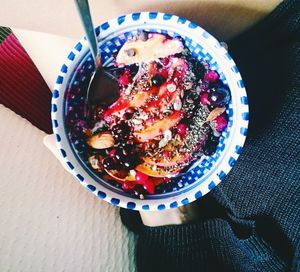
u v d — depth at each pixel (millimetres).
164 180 241
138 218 335
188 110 234
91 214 310
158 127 234
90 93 233
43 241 282
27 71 365
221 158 231
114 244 317
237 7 238
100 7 223
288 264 273
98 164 235
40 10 220
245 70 278
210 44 220
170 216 310
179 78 233
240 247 288
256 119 268
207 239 309
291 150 258
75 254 292
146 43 227
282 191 266
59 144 223
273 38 262
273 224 277
